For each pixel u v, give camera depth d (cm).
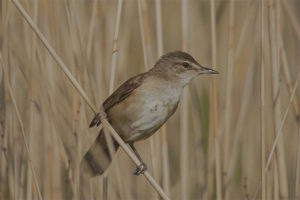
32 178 740
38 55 738
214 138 786
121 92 724
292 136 1046
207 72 770
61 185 830
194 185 994
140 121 726
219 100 1070
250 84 870
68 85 787
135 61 1041
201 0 1118
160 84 739
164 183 788
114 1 961
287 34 1120
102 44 923
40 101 757
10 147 773
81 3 943
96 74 838
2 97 766
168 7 1188
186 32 819
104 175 714
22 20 811
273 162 787
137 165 620
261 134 715
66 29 865
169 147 1076
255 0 892
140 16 769
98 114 646
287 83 789
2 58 675
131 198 918
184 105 844
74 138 728
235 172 1035
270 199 792
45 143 771
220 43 1092
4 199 798
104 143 719
